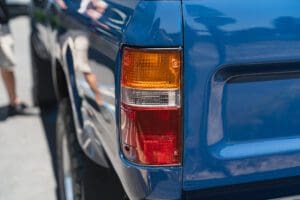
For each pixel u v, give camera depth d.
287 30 2.35
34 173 4.41
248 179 2.44
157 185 2.37
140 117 2.32
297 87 2.43
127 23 2.33
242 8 2.31
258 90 2.39
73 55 3.09
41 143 5.05
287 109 2.44
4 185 4.20
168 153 2.35
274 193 2.52
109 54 2.48
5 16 5.41
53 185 4.19
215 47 2.29
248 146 2.41
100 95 2.66
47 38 4.18
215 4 2.29
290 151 2.45
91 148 2.84
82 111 3.00
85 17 2.84
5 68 5.57
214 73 2.32
